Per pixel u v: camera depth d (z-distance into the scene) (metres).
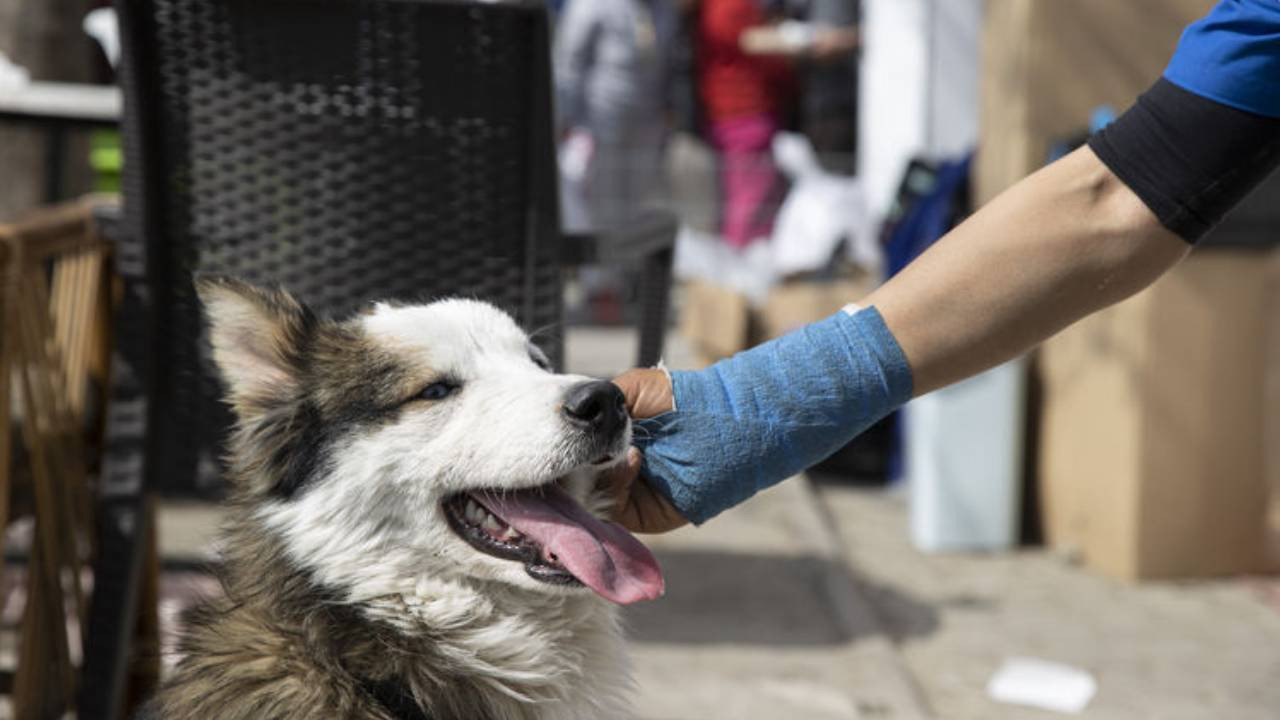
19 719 2.99
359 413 2.52
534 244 3.30
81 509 3.35
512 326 2.75
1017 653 4.48
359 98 3.22
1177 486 5.16
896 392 2.12
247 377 2.60
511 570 2.43
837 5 9.34
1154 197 1.99
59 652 3.15
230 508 2.66
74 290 3.37
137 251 3.18
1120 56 5.57
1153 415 5.10
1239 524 5.27
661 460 2.20
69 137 5.27
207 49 3.18
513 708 2.54
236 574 2.58
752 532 5.78
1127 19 5.55
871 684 4.11
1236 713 3.97
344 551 2.47
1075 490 5.52
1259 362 5.20
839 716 3.86
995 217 2.07
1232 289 5.09
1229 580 5.26
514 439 2.39
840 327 2.13
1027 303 2.06
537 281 3.31
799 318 6.89
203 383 3.27
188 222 3.26
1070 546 5.54
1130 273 2.05
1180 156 1.97
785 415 2.13
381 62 3.21
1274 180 5.07
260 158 3.24
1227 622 4.77
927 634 4.67
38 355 3.04
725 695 3.99
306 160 3.25
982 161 5.91
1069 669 4.29
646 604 4.84
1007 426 5.62
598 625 2.65
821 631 4.60
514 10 3.15
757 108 9.23
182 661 2.56
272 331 2.60
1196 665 4.37
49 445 3.10
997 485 5.64
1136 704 4.05
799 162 9.04
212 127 3.22
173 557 4.46
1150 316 5.04
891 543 5.79
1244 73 1.91
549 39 3.17
